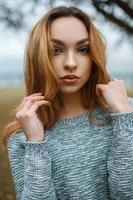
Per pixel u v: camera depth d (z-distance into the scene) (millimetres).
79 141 879
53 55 851
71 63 842
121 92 868
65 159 872
